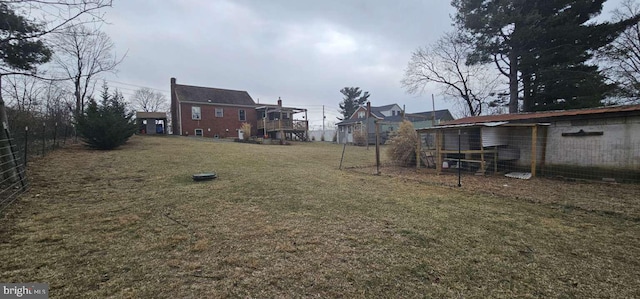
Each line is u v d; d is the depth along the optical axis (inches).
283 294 84.7
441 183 275.7
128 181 255.4
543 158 328.5
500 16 541.3
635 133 261.6
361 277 95.2
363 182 280.8
